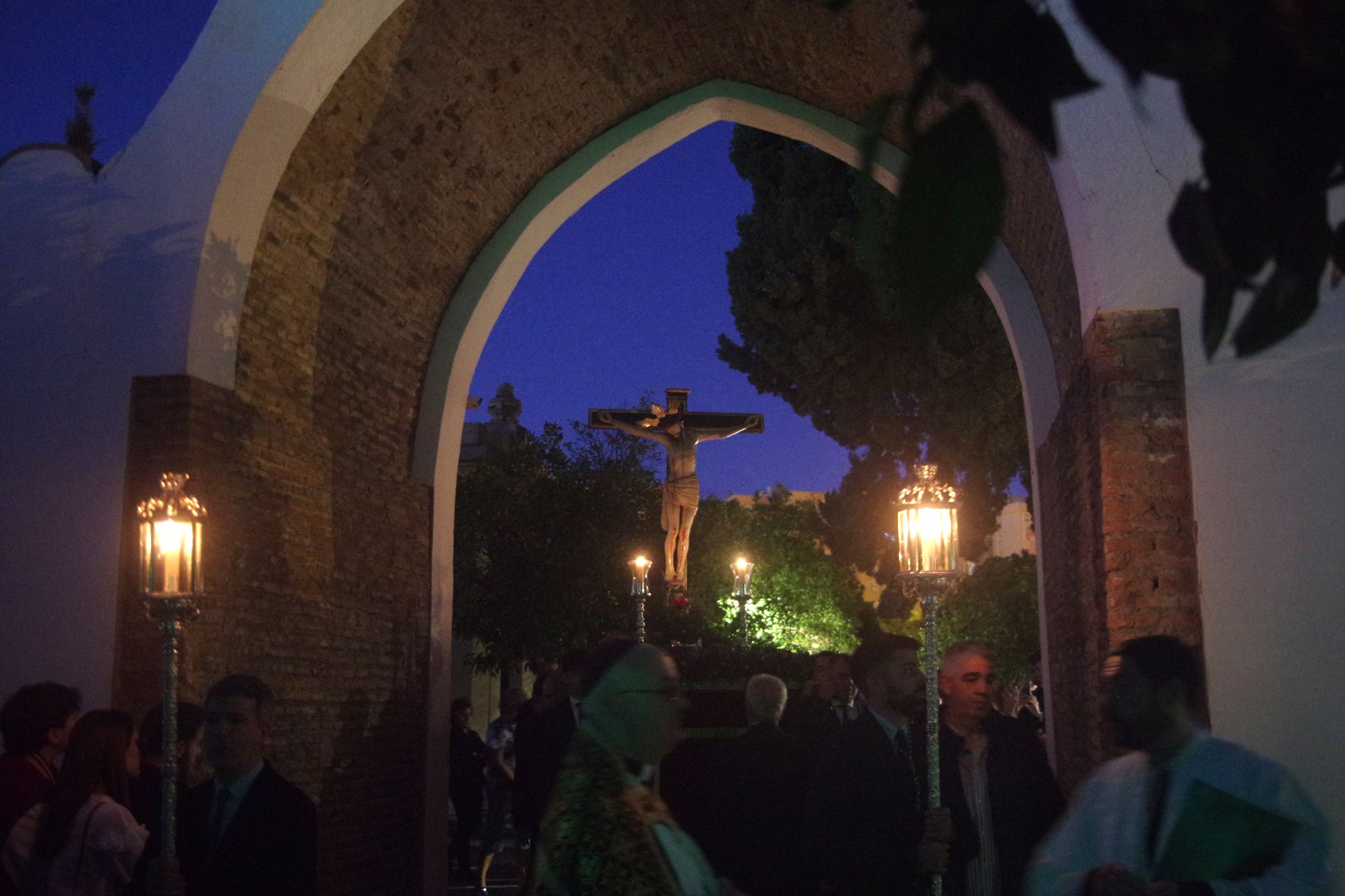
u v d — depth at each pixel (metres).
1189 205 1.00
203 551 6.55
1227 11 0.91
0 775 4.05
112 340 6.64
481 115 8.77
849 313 22.62
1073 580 7.31
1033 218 7.80
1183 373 5.79
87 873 3.83
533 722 6.32
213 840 3.82
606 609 18.83
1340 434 5.61
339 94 7.43
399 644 9.12
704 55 9.76
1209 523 5.66
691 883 2.48
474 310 9.79
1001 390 22.22
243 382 7.11
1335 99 0.97
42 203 6.84
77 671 6.34
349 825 8.26
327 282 8.01
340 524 8.28
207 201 6.69
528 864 6.23
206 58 6.84
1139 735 2.72
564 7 8.45
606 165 10.17
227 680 3.89
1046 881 2.76
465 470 23.53
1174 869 2.57
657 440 19.06
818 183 22.08
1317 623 5.51
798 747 5.20
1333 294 5.68
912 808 4.21
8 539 6.51
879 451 23.91
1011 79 0.95
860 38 8.48
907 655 4.46
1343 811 5.33
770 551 28.06
